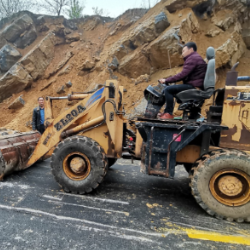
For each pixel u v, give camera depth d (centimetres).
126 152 353
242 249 207
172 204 298
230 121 276
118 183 371
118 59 880
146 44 816
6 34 1036
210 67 285
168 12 820
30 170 420
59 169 314
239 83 720
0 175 351
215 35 767
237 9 796
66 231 224
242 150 273
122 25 984
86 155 304
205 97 288
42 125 534
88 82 900
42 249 197
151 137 279
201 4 796
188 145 301
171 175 277
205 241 217
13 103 887
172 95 312
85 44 1012
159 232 229
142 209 279
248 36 820
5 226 229
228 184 259
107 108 319
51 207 272
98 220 247
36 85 971
